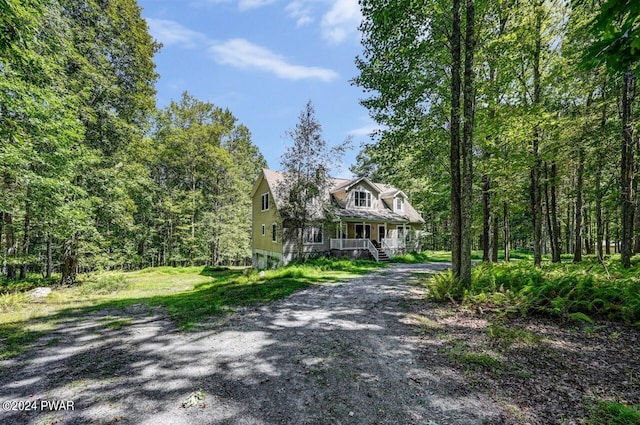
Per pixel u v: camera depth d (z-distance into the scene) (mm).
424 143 9891
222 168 28250
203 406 3041
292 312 6605
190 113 28656
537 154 10547
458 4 7441
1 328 5891
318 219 16094
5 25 6043
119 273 18016
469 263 7160
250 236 30734
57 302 8766
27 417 2896
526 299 5910
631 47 2146
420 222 26047
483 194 12344
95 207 14508
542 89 10664
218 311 6859
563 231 25797
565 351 4070
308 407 3004
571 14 8953
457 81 7953
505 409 2865
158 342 4926
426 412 2873
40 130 8633
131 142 16969
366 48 8812
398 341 4668
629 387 3143
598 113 9617
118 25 15383
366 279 11094
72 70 12836
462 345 4371
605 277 7422
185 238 25953
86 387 3465
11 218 12344
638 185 11680
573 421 2646
